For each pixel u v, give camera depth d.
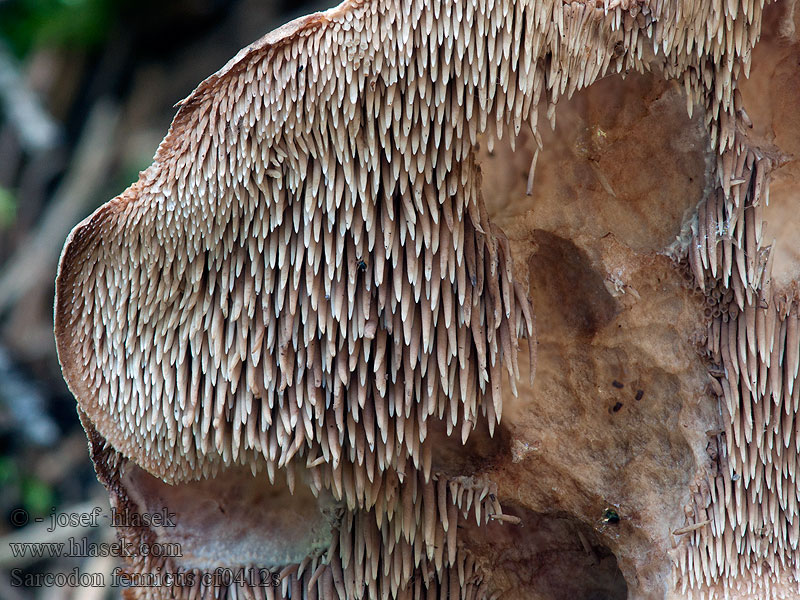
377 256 0.15
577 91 0.15
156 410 0.15
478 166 0.15
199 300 0.15
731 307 0.15
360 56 0.14
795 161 0.15
